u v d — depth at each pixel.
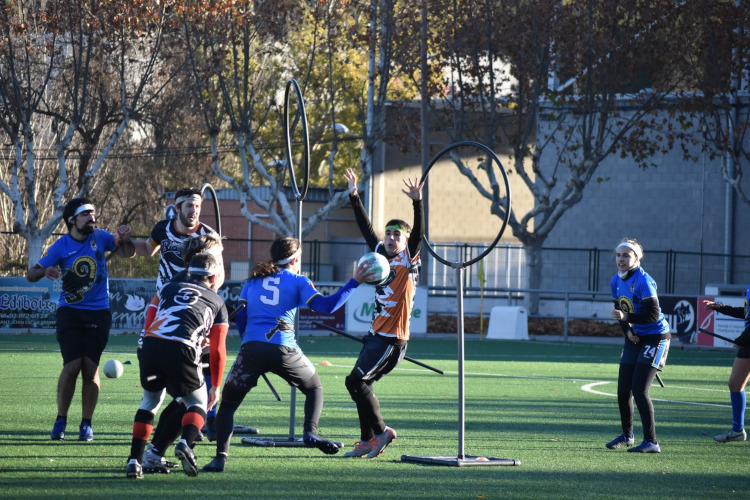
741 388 34.44
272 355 25.48
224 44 111.12
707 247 137.38
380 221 152.25
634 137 115.06
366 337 28.16
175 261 29.42
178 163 153.88
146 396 23.95
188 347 23.27
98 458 26.30
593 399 48.28
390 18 113.31
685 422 40.19
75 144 149.12
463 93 116.75
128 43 110.19
